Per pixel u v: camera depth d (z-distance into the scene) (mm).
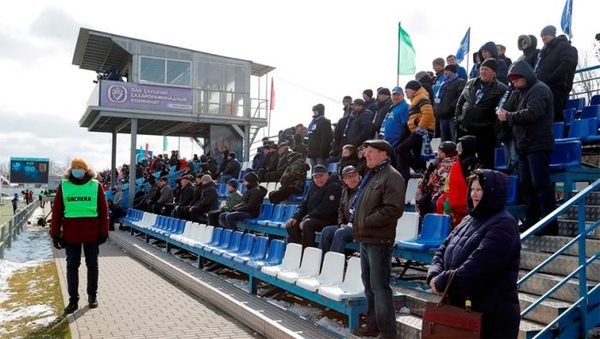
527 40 8633
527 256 5492
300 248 7000
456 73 8617
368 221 4617
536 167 5695
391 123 8320
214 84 22172
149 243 14430
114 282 9344
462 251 3312
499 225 3182
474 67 9445
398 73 13734
